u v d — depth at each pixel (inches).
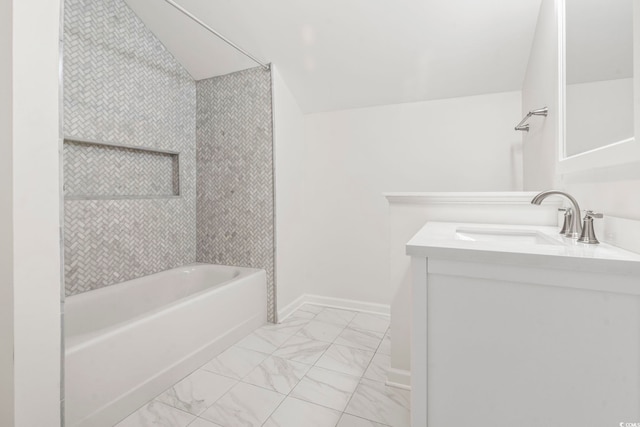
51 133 37.7
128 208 88.6
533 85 75.6
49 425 37.8
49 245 37.7
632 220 32.0
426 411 33.1
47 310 37.5
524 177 86.4
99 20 81.0
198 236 110.6
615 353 26.5
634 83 31.6
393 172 103.7
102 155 83.4
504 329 30.1
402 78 93.5
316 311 108.3
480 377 31.1
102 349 52.7
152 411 57.3
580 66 47.1
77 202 76.5
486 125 92.4
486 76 87.4
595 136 42.2
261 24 85.4
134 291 85.6
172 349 65.8
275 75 97.5
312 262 115.3
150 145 94.6
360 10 77.6
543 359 28.8
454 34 78.9
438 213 64.4
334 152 111.0
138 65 91.0
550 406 28.7
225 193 105.2
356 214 108.7
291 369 71.3
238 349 81.0
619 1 35.5
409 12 76.1
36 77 36.1
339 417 55.6
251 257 101.3
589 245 36.8
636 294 25.5
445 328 32.3
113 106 84.5
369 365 72.9
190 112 108.4
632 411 26.2
